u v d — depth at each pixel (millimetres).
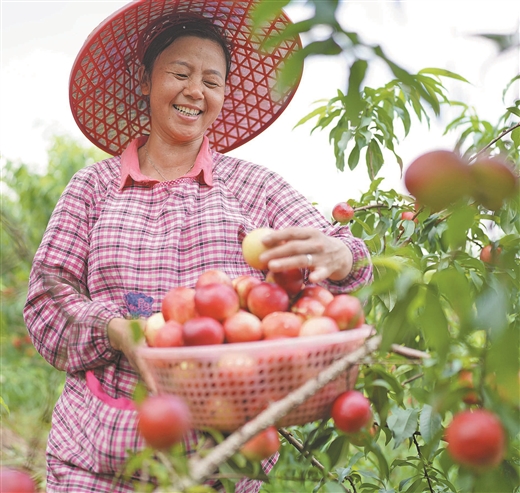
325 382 918
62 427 1487
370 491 1661
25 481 903
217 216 1608
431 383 1533
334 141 2268
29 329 1557
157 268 1549
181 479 853
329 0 634
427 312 893
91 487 1396
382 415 1237
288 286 1203
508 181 739
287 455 2070
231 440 876
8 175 5348
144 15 1853
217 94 1763
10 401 4520
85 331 1422
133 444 1358
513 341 819
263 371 982
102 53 1932
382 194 2211
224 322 1083
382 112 2232
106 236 1585
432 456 1539
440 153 751
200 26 1891
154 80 1752
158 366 1034
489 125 2119
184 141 1763
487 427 849
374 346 940
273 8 661
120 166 1749
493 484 1051
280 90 663
